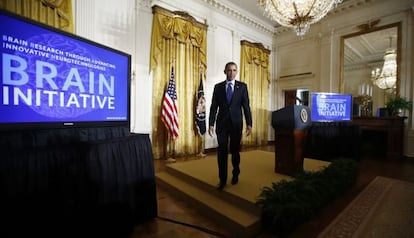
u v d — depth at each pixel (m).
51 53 1.40
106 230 1.58
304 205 1.85
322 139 4.26
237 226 1.80
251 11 6.46
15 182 1.16
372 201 2.46
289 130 2.82
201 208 2.24
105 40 4.00
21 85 1.26
